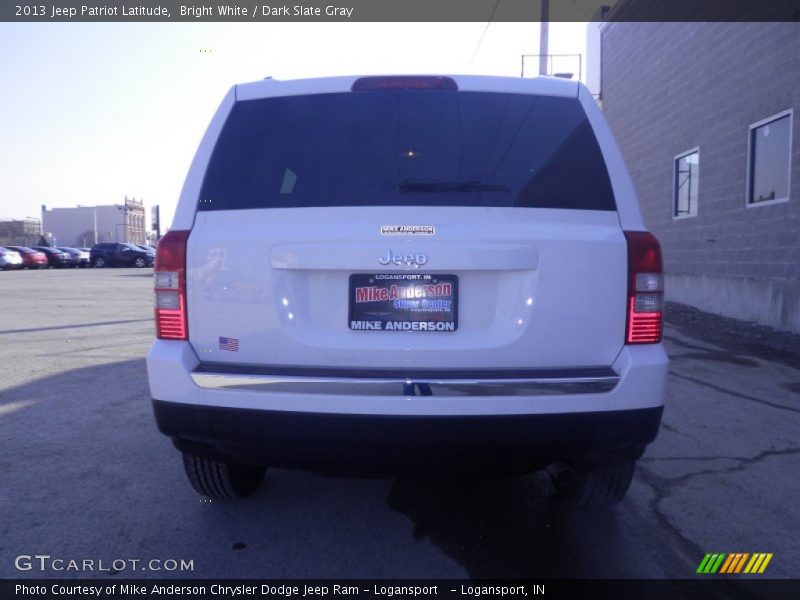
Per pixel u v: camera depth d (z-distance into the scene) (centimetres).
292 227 311
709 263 1432
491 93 339
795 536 383
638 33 1809
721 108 1373
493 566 345
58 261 4556
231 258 313
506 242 304
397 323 308
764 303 1165
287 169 327
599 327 308
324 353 307
